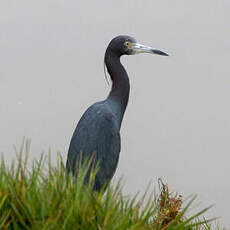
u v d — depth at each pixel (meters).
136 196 6.47
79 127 10.73
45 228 5.71
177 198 8.38
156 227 7.20
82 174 6.70
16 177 6.43
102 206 6.37
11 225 6.07
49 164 6.68
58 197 6.23
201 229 8.60
